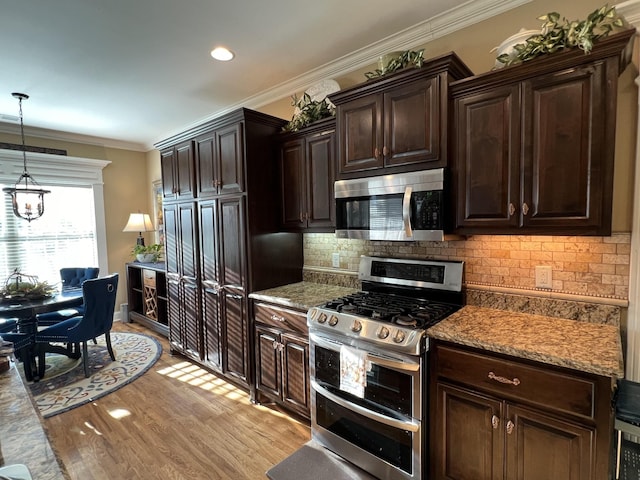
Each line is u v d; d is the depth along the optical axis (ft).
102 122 13.41
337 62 8.61
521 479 4.61
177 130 14.60
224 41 7.57
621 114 5.26
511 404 4.64
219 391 9.36
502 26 6.38
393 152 6.40
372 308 6.47
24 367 10.00
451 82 5.74
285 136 8.80
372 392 5.87
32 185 13.93
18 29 6.91
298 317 7.43
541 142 4.98
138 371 10.65
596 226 4.65
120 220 16.79
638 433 4.07
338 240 9.10
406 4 6.40
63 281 13.70
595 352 4.31
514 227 5.30
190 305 10.75
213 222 9.61
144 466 6.44
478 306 6.65
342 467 6.38
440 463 5.37
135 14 6.49
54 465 2.56
